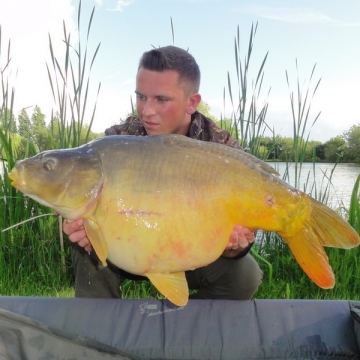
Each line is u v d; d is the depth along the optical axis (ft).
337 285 4.87
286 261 5.14
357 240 2.67
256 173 2.69
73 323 3.10
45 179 2.59
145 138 2.70
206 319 3.19
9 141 5.43
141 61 3.51
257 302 3.28
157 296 4.77
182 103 3.49
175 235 2.56
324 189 5.69
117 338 3.10
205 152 2.68
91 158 2.61
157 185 2.56
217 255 2.66
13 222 5.22
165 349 3.09
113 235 2.56
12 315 2.72
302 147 5.60
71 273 5.17
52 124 5.67
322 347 3.12
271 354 3.11
